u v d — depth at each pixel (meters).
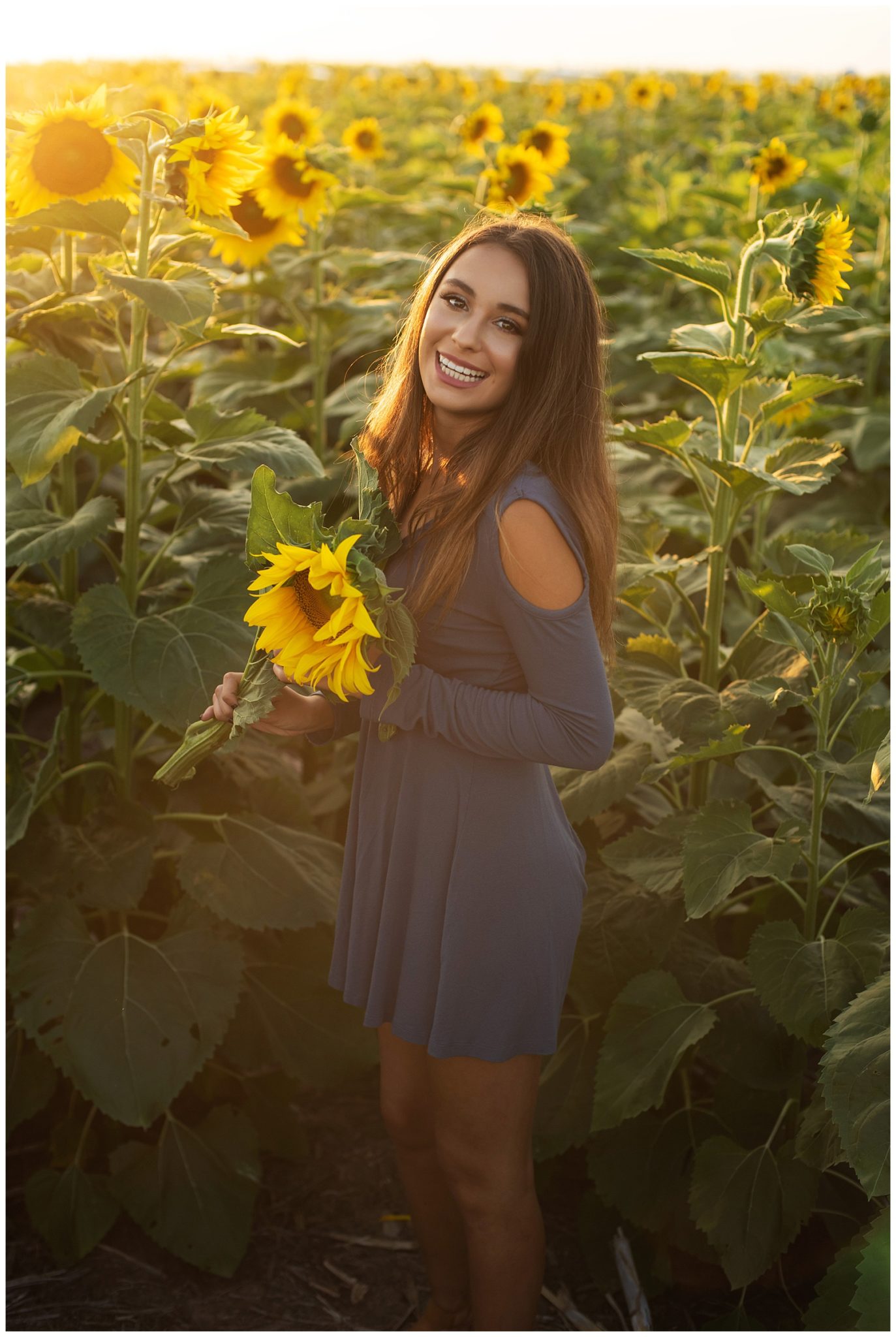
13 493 2.18
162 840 2.46
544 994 1.68
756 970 1.80
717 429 2.33
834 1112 1.54
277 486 2.84
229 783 2.43
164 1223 2.07
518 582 1.53
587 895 2.17
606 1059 1.89
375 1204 2.29
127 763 2.20
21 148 1.87
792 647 1.95
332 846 2.30
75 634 1.96
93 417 1.88
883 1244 1.57
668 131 7.80
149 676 1.91
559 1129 2.10
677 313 4.85
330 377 4.91
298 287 4.49
